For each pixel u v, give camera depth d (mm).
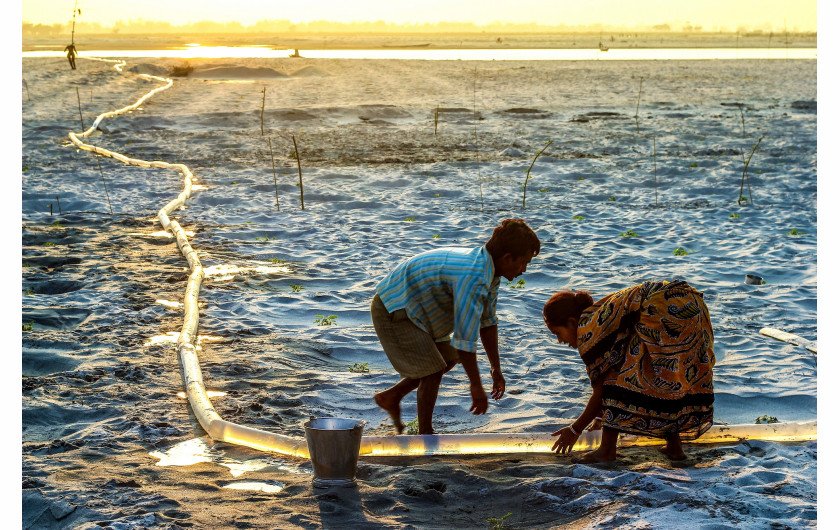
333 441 4207
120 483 4254
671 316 4348
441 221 13039
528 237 4527
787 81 44500
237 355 6730
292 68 48219
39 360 6438
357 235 11953
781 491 4129
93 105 28562
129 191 15266
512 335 7547
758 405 5883
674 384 4418
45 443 4824
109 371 6219
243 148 20859
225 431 4969
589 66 56094
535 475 4457
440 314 4723
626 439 4992
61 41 137875
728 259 10695
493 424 5426
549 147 21297
